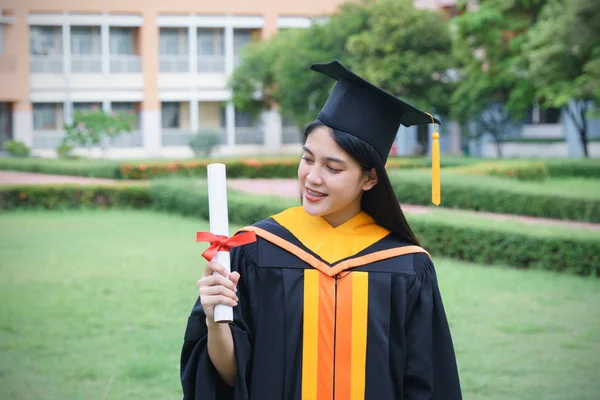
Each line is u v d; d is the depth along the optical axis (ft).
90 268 30.07
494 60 76.54
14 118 102.27
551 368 17.98
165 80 107.86
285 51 83.35
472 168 56.08
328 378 6.68
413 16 76.89
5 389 16.51
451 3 102.58
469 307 23.49
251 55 93.76
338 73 6.93
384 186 7.02
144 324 21.84
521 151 94.73
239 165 70.44
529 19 73.97
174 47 109.09
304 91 82.94
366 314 6.77
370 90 6.88
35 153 102.83
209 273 6.37
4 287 26.71
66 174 71.36
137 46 107.14
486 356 18.88
